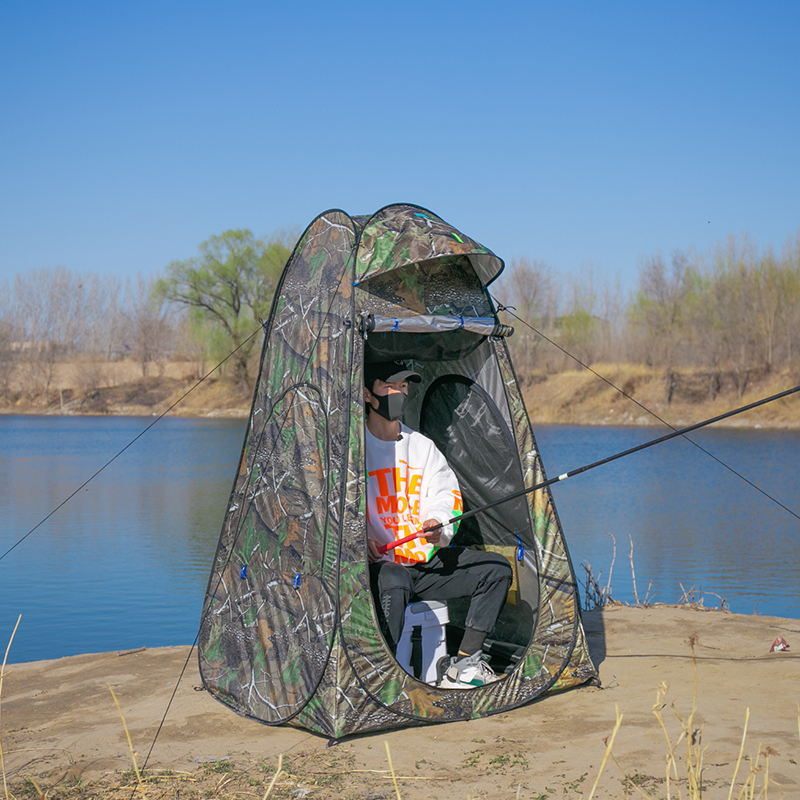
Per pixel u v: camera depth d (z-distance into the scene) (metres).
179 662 5.14
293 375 4.32
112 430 45.03
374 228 4.11
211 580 4.57
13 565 11.12
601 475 24.34
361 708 3.62
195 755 3.48
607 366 50.41
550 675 4.07
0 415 59.16
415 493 4.29
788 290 44.34
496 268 4.32
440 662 4.20
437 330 4.15
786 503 18.05
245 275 56.66
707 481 22.53
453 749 3.43
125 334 70.00
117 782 3.21
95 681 4.77
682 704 3.85
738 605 8.95
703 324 46.38
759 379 43.69
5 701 4.45
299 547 3.99
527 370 51.47
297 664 3.83
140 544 12.89
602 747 3.34
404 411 5.03
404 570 4.02
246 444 4.58
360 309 3.98
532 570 4.38
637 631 5.44
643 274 50.16
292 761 3.36
